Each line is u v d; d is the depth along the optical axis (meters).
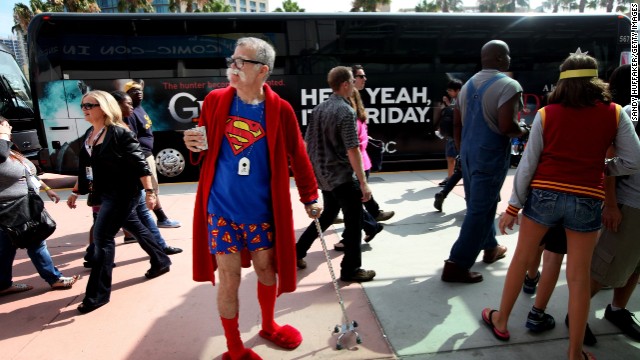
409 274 3.54
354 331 2.58
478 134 3.06
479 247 3.25
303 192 2.45
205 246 2.29
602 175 2.12
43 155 7.41
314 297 3.16
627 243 2.34
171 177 8.00
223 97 2.14
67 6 23.53
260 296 2.46
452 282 3.36
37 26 7.16
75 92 7.33
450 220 5.04
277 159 2.19
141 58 7.45
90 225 5.26
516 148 7.77
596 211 2.12
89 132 3.48
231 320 2.29
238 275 2.27
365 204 4.58
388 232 4.64
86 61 7.32
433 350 2.49
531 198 2.24
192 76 7.59
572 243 2.18
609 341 2.54
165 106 7.61
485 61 3.08
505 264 3.70
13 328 2.87
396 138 8.36
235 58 2.04
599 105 2.06
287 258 2.28
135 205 3.19
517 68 8.48
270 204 2.24
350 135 3.00
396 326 2.75
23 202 3.16
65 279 3.47
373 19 7.94
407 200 6.00
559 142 2.11
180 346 2.61
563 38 8.48
